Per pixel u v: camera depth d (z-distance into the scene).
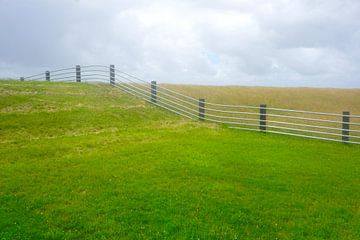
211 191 13.34
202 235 10.27
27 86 32.03
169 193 13.05
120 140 20.61
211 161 16.92
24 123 22.47
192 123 27.05
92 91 33.22
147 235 10.28
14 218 11.20
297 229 10.84
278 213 11.77
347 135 22.58
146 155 17.70
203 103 28.62
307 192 13.61
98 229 10.63
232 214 11.60
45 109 25.55
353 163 17.70
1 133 20.78
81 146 19.16
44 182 14.09
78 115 25.02
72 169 15.59
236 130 25.59
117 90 35.38
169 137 21.84
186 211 11.68
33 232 10.41
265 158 17.78
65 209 11.78
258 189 13.76
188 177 14.74
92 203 12.24
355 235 10.58
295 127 31.34
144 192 13.11
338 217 11.68
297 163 17.20
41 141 19.89
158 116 28.17
